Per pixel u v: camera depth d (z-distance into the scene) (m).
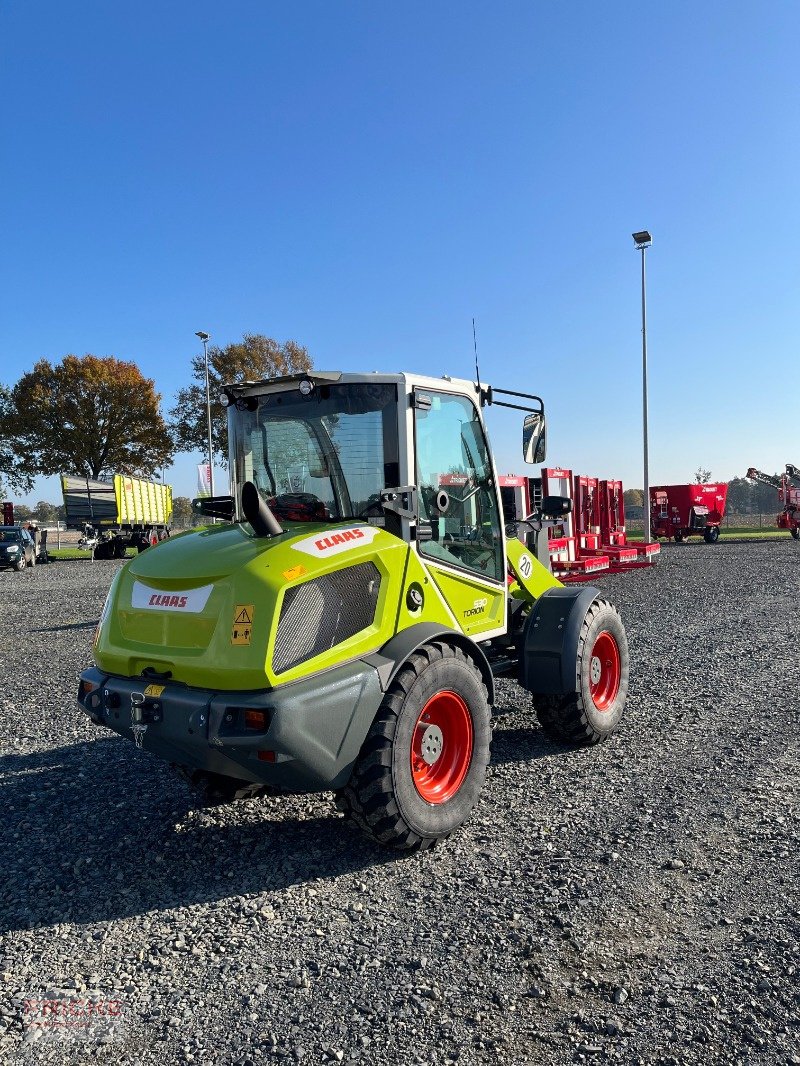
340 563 3.79
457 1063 2.45
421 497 4.31
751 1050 2.45
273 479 4.60
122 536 33.22
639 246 23.88
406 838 3.82
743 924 3.20
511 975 2.91
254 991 2.88
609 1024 2.60
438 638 4.19
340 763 3.60
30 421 48.44
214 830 4.39
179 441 50.22
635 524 54.75
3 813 4.75
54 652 10.46
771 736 5.67
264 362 48.75
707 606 12.53
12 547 27.31
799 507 33.25
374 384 4.20
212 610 3.60
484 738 4.25
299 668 3.51
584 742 5.52
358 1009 2.74
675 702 6.67
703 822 4.22
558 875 3.68
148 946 3.23
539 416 5.35
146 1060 2.54
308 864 3.92
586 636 5.28
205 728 3.45
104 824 4.53
